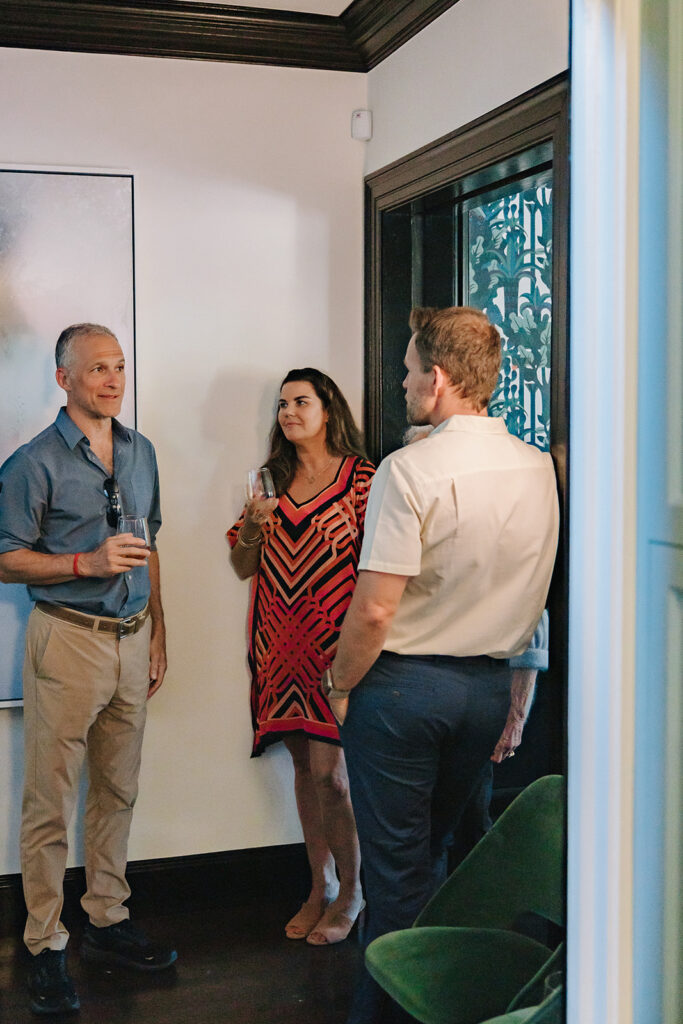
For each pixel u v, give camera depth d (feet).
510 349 10.05
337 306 10.94
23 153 10.07
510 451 7.41
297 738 10.11
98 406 9.41
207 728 10.82
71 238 10.09
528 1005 5.50
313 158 10.81
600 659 4.08
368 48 10.55
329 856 10.28
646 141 3.88
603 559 4.06
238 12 10.09
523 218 9.76
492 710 7.56
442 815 8.10
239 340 10.72
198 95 10.43
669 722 4.03
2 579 9.05
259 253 10.72
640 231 3.92
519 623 7.47
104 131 10.23
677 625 3.99
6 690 10.11
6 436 10.02
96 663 9.08
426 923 6.68
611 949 4.12
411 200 9.95
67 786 9.14
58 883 9.16
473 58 8.71
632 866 4.09
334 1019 8.58
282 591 9.96
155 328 10.48
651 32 3.84
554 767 7.77
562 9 7.36
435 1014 5.78
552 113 7.54
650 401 3.96
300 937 10.03
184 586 10.68
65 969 9.01
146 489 9.79
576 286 4.04
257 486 9.54
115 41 10.11
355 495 9.83
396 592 7.13
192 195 10.50
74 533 9.23
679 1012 4.07
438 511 7.09
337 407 10.16
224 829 10.89
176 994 9.01
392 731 7.41
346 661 7.35
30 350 10.03
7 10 9.71
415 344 7.72
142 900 10.72
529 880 6.50
